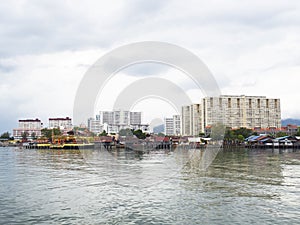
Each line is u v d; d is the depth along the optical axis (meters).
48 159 68.19
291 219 19.30
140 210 21.42
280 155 74.56
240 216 19.95
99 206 22.52
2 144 198.62
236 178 33.94
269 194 25.86
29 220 19.67
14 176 38.62
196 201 23.61
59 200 24.47
